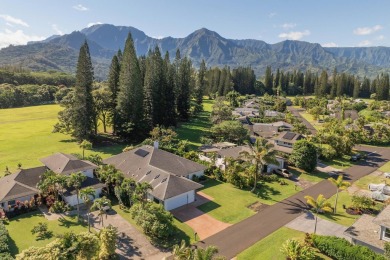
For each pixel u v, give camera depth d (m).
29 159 62.06
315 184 52.44
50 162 49.22
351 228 32.53
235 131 78.31
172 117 95.38
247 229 36.25
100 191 44.00
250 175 51.00
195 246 32.31
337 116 119.69
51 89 174.25
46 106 149.88
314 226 37.12
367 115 125.81
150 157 49.97
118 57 96.94
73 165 46.72
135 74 76.75
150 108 86.75
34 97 160.00
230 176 50.84
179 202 42.03
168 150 64.12
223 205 42.91
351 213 40.84
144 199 39.06
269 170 57.44
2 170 54.72
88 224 35.03
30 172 44.62
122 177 45.06
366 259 27.27
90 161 53.00
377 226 32.56
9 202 38.94
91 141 75.88
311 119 125.12
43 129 92.81
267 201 44.72
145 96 85.69
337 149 69.31
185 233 34.97
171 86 95.06
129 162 51.28
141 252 30.86
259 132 90.44
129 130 74.94
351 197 46.72
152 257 30.08
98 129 90.88
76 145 74.38
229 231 35.72
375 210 41.69
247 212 40.94
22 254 23.30
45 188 39.47
